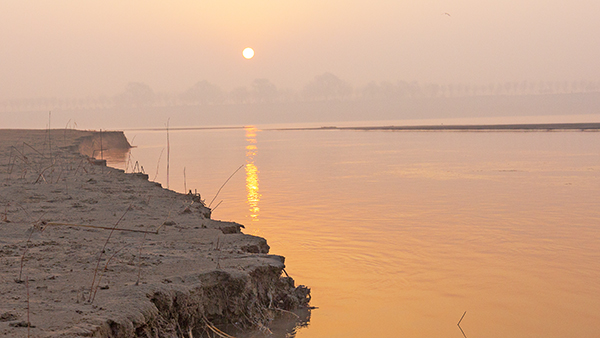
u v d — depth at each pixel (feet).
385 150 136.98
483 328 22.76
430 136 205.05
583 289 27.81
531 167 87.66
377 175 81.05
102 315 16.39
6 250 23.80
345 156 120.26
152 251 25.25
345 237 39.88
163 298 19.01
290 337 21.06
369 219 46.96
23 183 46.37
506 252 35.45
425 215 48.47
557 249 35.99
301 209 52.65
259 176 82.69
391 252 35.45
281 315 23.11
